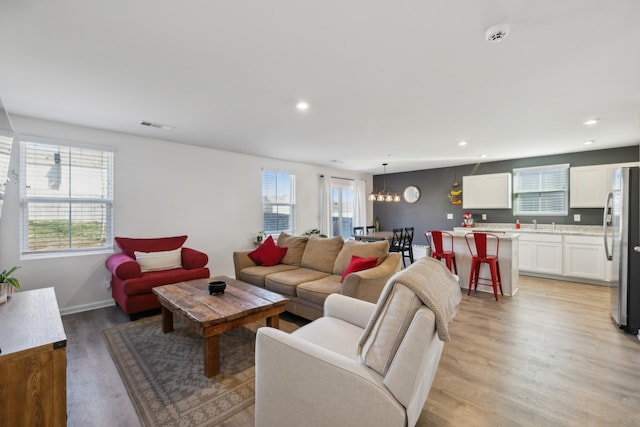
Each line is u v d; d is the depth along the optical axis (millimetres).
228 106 2928
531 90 2564
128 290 3172
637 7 1509
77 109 2996
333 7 1512
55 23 1632
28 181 3305
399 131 3846
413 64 2115
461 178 6688
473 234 4219
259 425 1526
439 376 2146
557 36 1774
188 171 4543
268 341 1474
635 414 1740
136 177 4020
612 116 3254
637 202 2873
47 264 3373
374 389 1184
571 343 2668
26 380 1354
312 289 2951
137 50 1925
